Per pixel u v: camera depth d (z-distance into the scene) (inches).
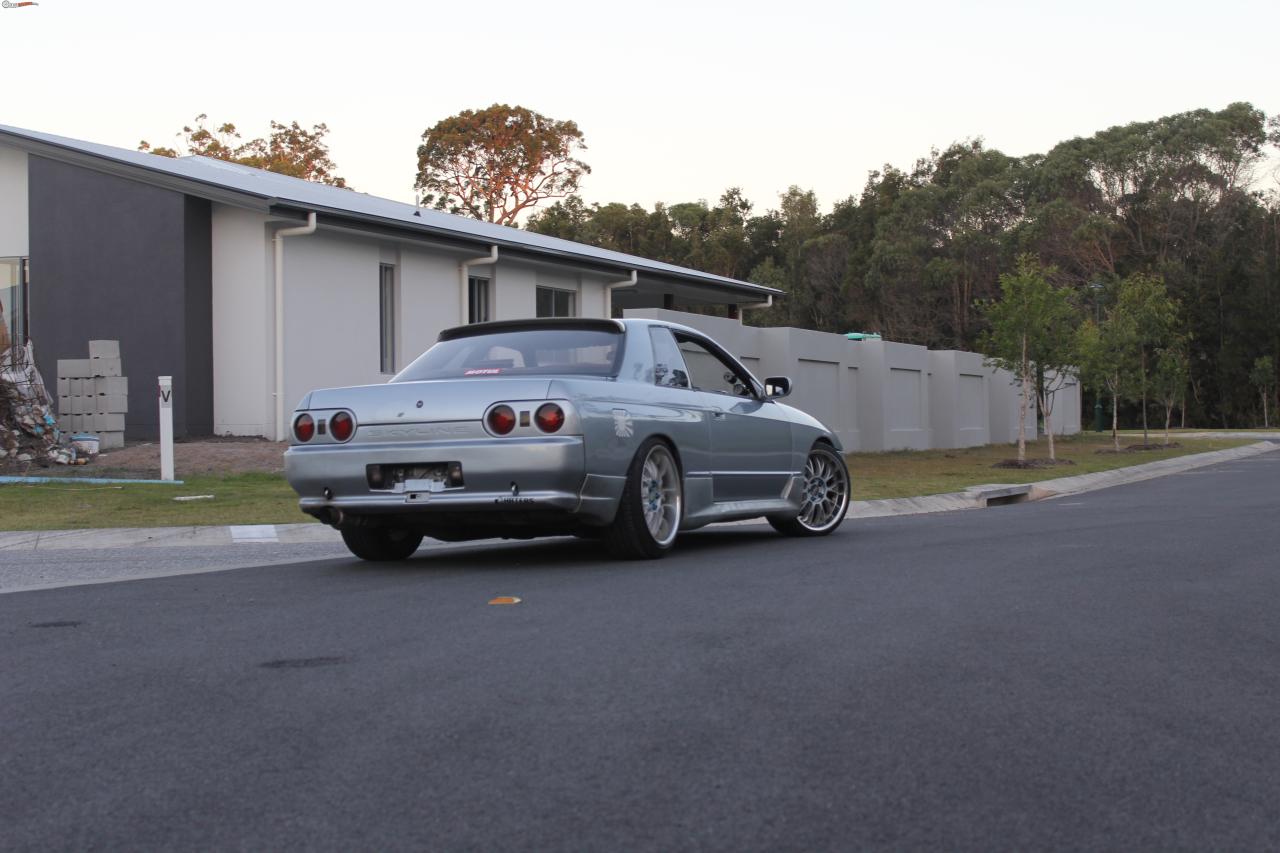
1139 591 244.8
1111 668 174.6
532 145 1990.7
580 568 281.9
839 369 1107.3
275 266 714.8
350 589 252.5
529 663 175.6
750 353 997.8
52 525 393.7
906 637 195.0
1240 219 2438.5
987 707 151.9
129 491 494.0
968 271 2365.9
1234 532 369.7
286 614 220.5
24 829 111.5
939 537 359.9
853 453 1127.6
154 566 314.8
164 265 706.2
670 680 164.7
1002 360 1010.1
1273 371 2257.6
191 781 124.3
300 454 285.0
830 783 122.3
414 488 276.1
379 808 115.9
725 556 306.8
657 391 303.1
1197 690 162.1
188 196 707.4
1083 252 2317.9
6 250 768.9
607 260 955.3
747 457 334.6
